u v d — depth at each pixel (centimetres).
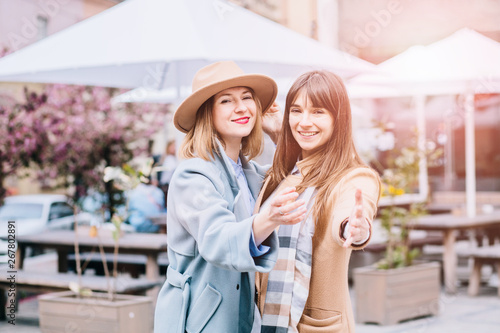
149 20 543
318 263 230
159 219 830
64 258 736
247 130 242
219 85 233
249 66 611
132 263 738
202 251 208
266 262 204
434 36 1276
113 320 475
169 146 949
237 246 198
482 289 796
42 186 1370
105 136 1196
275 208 192
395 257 624
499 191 1450
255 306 239
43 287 575
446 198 1424
